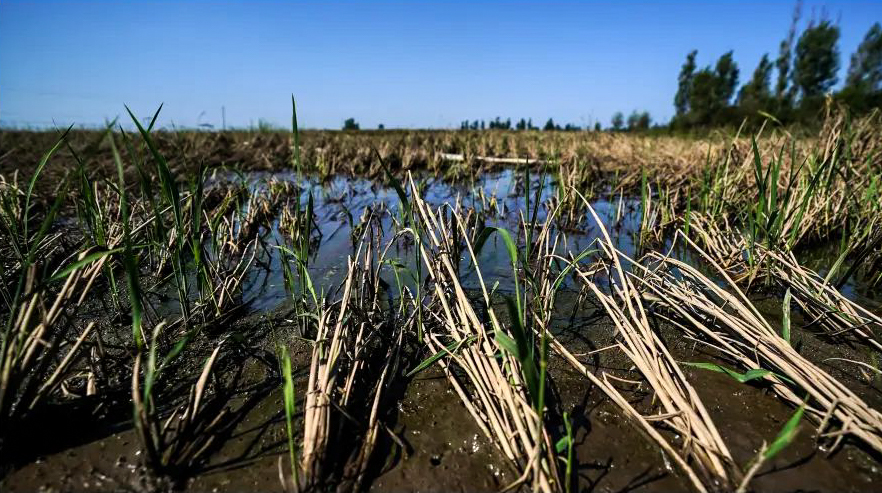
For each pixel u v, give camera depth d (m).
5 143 9.27
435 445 1.43
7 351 1.29
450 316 1.90
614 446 1.41
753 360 1.76
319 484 1.25
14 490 1.23
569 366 1.83
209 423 1.51
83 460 1.33
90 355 1.77
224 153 9.32
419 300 1.97
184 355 1.91
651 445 1.41
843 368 1.78
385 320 2.12
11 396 1.30
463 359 1.76
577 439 1.45
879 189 3.22
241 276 2.54
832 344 1.95
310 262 3.27
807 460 1.32
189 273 2.88
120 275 2.80
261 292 2.66
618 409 1.58
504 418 1.44
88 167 6.24
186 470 1.32
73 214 4.32
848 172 3.38
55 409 1.47
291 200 5.51
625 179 5.79
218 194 5.23
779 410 1.54
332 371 1.57
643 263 3.20
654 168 6.06
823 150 3.56
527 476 1.23
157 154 1.71
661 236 3.64
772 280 2.53
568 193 4.34
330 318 2.07
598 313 2.33
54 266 2.54
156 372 1.51
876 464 1.29
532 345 1.66
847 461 1.31
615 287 2.27
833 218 3.40
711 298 2.46
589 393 1.67
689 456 1.35
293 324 2.21
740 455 1.36
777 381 1.57
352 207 5.14
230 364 1.85
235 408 1.59
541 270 2.29
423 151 9.22
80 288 2.27
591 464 1.35
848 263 2.99
